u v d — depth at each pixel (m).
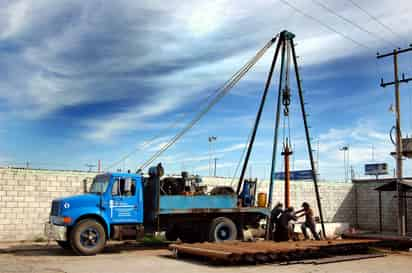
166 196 14.55
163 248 15.25
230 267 10.71
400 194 20.03
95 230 13.18
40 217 16.70
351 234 17.12
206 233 15.41
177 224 15.46
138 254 13.38
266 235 15.90
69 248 13.95
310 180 24.83
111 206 13.71
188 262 11.55
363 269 10.84
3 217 16.02
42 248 14.57
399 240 15.47
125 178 14.07
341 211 26.11
